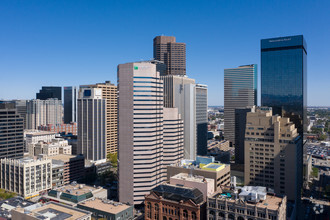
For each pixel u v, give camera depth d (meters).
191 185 172.38
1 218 151.38
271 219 130.62
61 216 140.25
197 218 150.88
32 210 146.62
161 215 164.25
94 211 176.00
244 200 142.50
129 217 178.38
